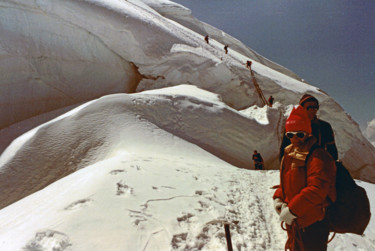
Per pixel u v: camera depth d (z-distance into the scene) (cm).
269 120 1900
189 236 352
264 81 2734
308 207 183
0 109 1859
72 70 2228
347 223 193
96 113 1317
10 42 1980
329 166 188
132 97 1484
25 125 1563
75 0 2216
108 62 2377
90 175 533
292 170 202
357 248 400
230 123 1681
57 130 1223
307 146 199
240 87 2598
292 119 203
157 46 2434
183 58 2473
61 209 367
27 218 391
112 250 292
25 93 1981
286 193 208
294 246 207
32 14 2092
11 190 1028
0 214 498
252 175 881
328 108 2767
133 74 2483
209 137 1559
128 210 378
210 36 5003
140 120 1384
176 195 481
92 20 2259
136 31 2367
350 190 197
